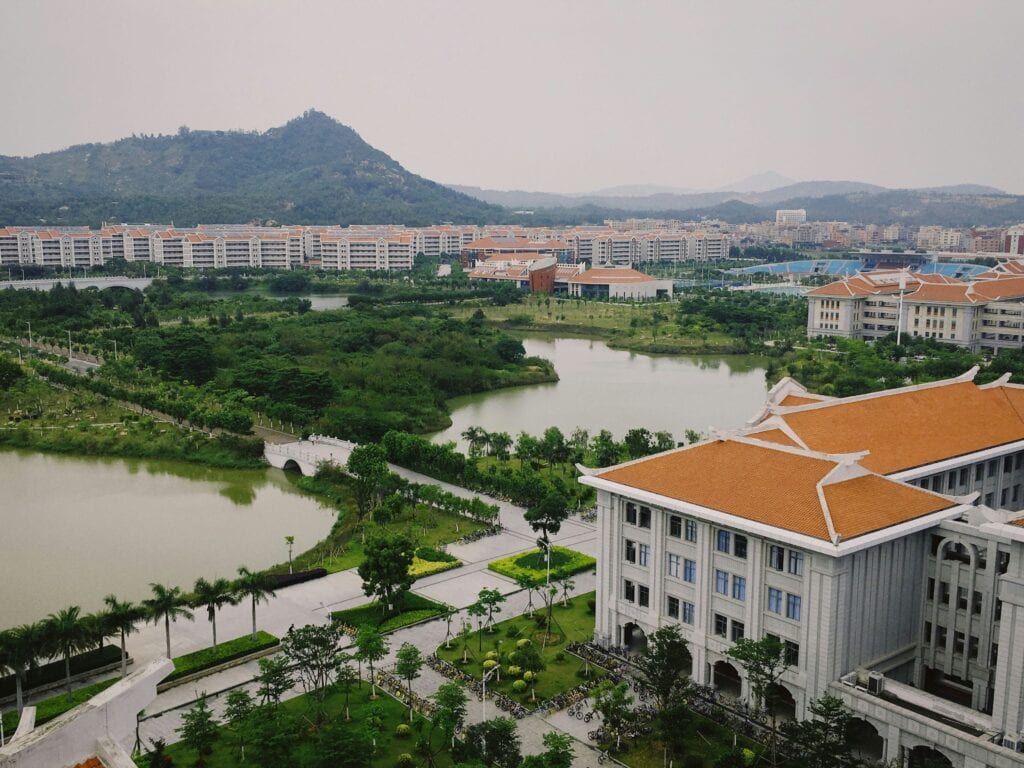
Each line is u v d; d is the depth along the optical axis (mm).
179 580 104500
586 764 68500
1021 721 61844
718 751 69625
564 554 109938
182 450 157000
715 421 181625
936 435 92875
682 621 81000
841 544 66625
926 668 76562
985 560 71562
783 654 71875
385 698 78062
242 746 69188
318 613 95250
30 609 96062
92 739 25922
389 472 129375
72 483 144125
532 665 81562
